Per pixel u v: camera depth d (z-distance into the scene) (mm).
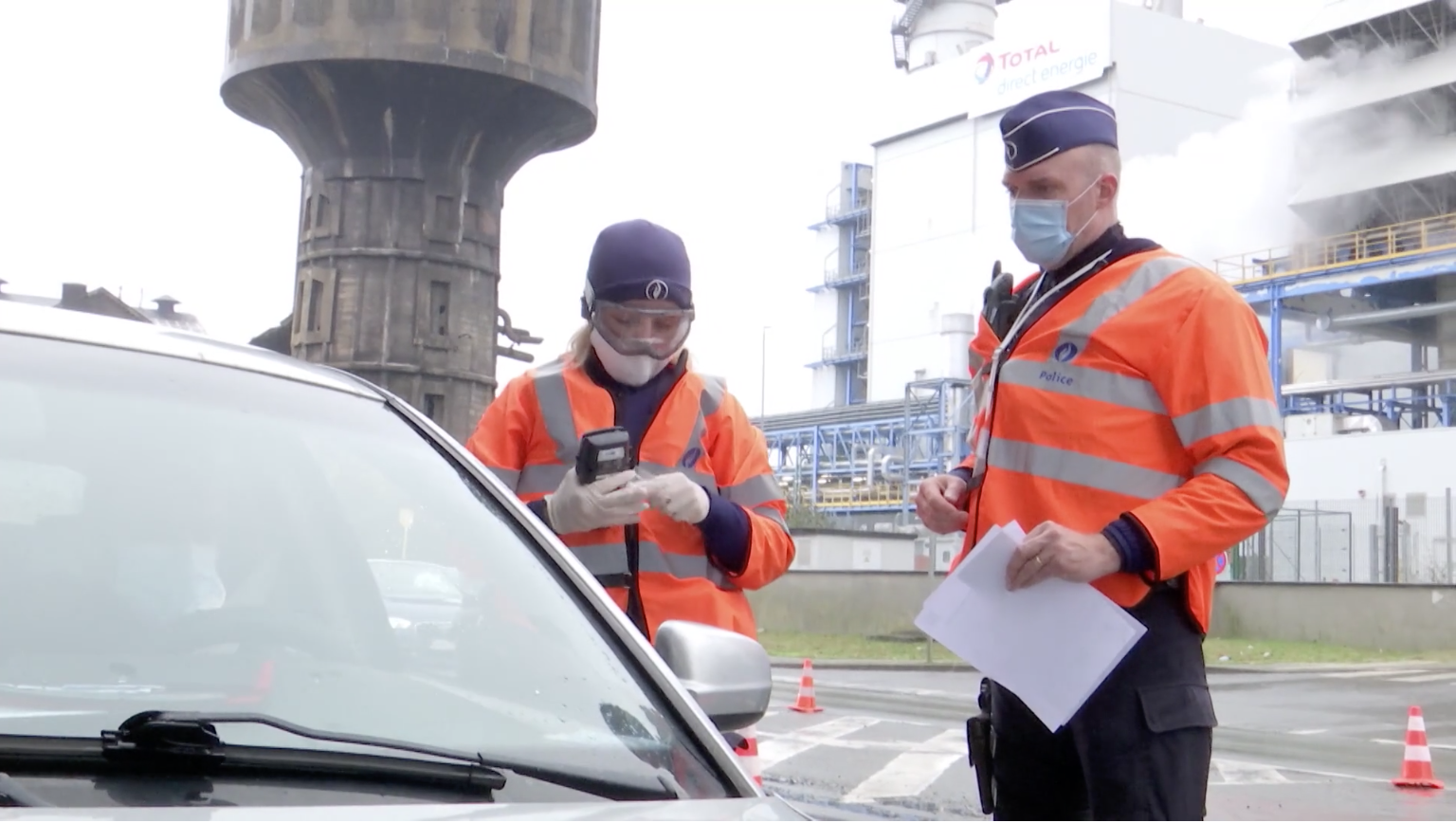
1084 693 2992
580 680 2180
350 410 2568
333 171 17688
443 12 17016
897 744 11938
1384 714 15461
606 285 3625
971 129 65750
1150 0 64375
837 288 78062
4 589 1987
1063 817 3344
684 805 1935
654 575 3650
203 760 1791
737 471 3893
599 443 3402
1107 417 3182
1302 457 41438
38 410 2230
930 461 59531
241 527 2217
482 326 18156
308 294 17875
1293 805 9125
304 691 2027
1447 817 8727
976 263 64938
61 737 1775
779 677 20328
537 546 2443
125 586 2061
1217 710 15766
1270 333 48344
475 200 18047
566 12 17812
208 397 2414
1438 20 47500
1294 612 26797
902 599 28203
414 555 2309
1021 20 63281
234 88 17688
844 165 78188
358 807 1750
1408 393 52250
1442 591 25016
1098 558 2980
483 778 1907
